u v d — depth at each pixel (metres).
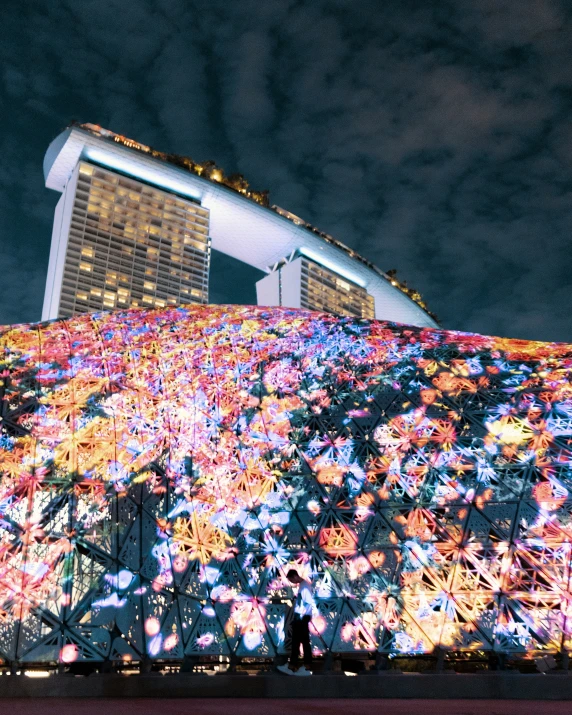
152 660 25.58
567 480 29.89
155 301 168.88
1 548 26.09
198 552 28.25
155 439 31.25
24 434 29.75
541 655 25.59
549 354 38.12
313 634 26.42
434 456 31.48
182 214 186.00
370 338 40.22
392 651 25.97
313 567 28.28
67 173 177.88
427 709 15.39
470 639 26.08
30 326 39.22
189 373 35.34
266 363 37.09
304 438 33.09
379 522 29.45
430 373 36.34
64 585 25.84
